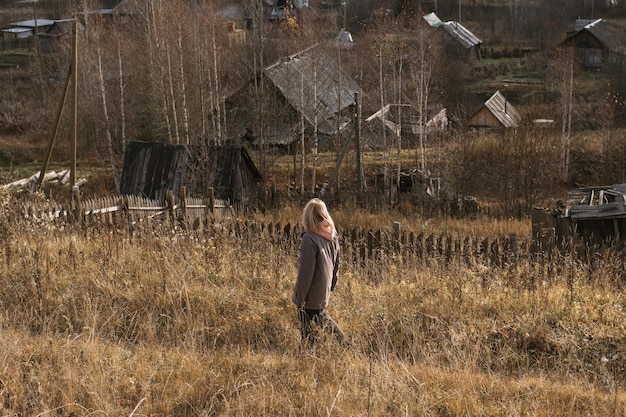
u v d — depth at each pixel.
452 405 5.10
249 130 38.47
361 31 49.91
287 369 5.61
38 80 48.66
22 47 63.47
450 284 8.25
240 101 38.34
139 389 5.24
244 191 25.58
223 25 37.78
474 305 7.53
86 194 30.81
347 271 9.40
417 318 7.11
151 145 25.50
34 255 8.19
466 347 6.30
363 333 6.73
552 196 29.50
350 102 38.50
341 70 36.94
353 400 5.07
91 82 38.16
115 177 32.41
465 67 58.19
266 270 8.47
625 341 6.65
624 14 74.31
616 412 5.09
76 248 8.97
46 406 4.74
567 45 59.00
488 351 6.26
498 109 43.84
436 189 30.36
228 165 24.78
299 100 35.38
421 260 11.41
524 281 8.84
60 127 42.34
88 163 38.69
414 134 36.38
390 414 4.89
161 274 7.91
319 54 34.41
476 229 20.86
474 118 43.75
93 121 39.41
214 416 4.86
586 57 58.22
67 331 6.57
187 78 34.81
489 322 7.08
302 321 6.25
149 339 6.39
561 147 35.03
